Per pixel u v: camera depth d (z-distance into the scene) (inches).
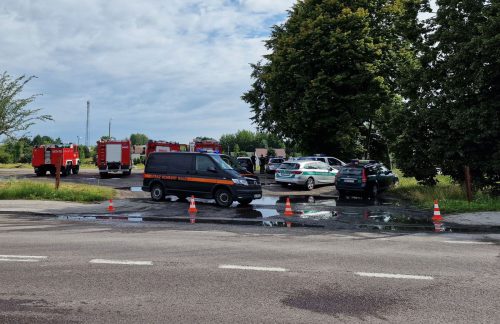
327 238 349.4
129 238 343.0
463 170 714.8
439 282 215.3
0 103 786.8
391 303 182.7
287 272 233.5
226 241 331.0
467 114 647.8
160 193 637.9
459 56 681.0
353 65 1156.5
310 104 1142.3
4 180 808.9
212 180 595.2
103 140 1258.0
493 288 205.2
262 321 161.2
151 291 197.8
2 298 187.2
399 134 780.0
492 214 486.3
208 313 169.2
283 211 541.3
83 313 168.9
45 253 280.7
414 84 781.9
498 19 625.9
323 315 168.1
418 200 666.8
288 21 1358.3
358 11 1136.8
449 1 734.5
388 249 301.9
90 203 603.5
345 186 759.1
